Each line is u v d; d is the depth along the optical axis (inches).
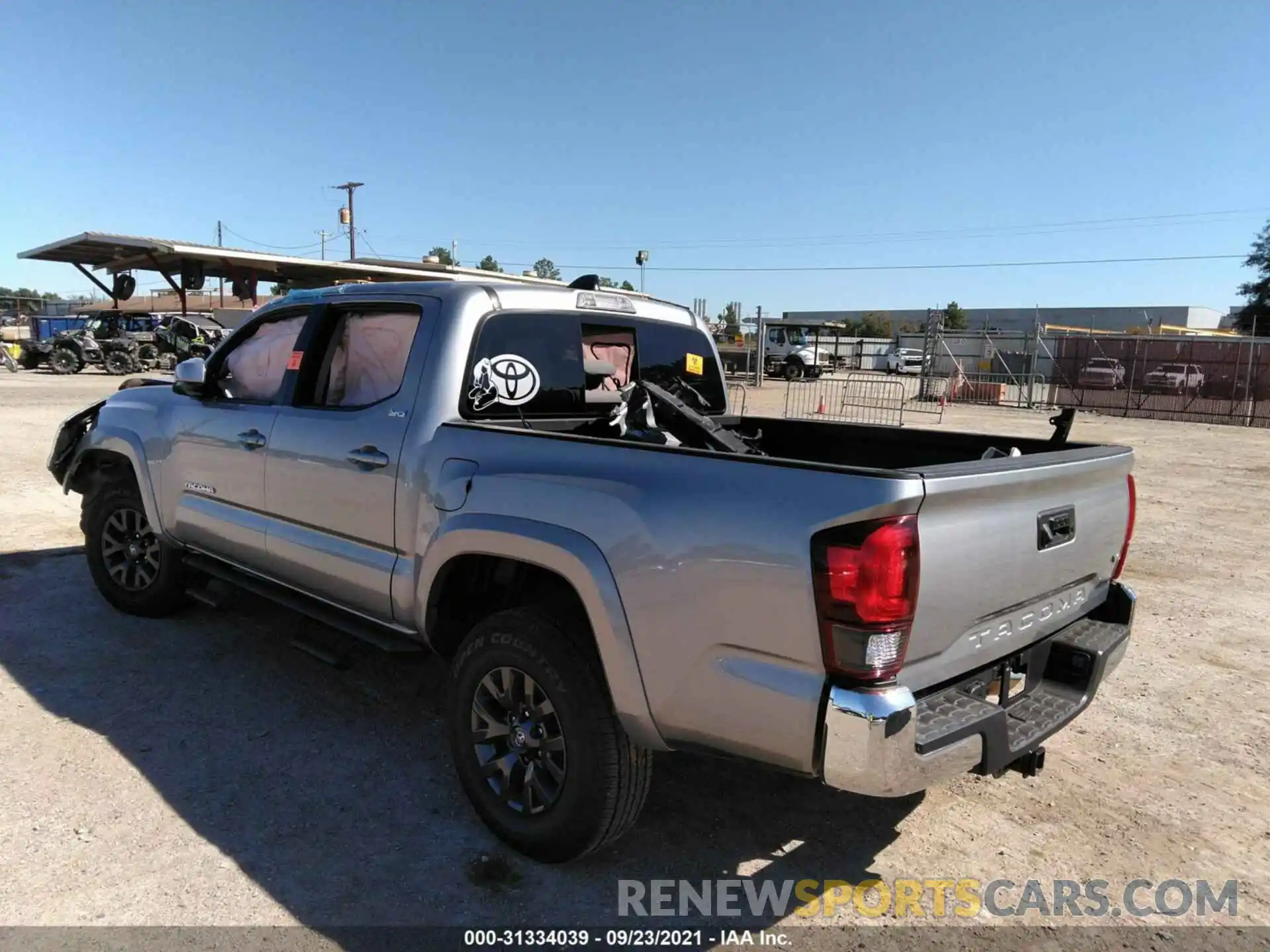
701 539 96.5
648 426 147.1
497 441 121.3
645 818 131.0
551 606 117.9
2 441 460.8
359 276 941.8
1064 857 125.0
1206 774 150.3
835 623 87.5
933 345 1068.5
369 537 137.7
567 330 153.0
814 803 137.0
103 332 1020.5
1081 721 170.9
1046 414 884.6
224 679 172.4
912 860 123.0
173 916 103.8
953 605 94.9
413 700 166.4
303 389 154.6
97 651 184.5
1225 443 663.8
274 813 126.8
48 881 109.1
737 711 95.2
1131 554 307.6
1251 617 237.0
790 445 177.3
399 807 130.0
